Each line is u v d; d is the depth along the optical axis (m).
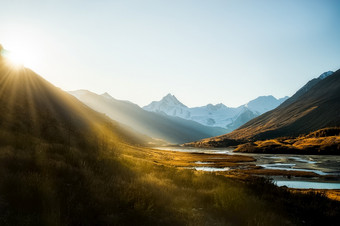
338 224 11.27
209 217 9.48
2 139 16.55
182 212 9.41
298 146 139.50
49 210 7.11
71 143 24.09
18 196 7.62
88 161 16.06
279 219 10.33
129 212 8.38
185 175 19.39
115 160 19.00
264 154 125.00
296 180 42.31
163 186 13.21
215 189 14.33
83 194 8.94
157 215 8.76
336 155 113.62
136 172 16.48
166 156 81.88
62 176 10.86
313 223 11.00
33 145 16.41
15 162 10.78
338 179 43.66
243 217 9.99
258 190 16.53
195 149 198.50
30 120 42.47
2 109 42.84
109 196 9.52
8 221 6.20
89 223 6.97
